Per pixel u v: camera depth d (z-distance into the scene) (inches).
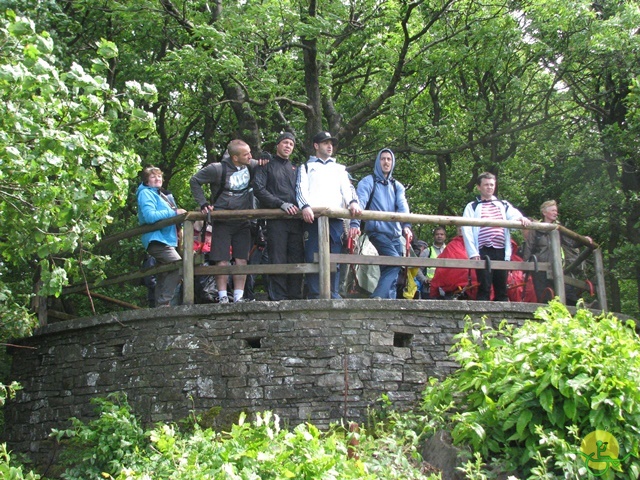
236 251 372.2
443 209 690.2
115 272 625.9
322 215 356.5
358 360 347.6
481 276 391.5
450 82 703.1
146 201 378.9
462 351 315.3
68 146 287.3
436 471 291.4
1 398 356.5
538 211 673.0
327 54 623.2
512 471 279.9
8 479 296.4
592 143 627.5
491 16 633.0
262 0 606.9
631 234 606.5
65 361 393.1
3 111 282.2
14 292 508.1
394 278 378.6
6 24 298.0
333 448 270.1
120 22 600.1
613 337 302.7
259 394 343.3
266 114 629.6
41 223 305.0
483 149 681.0
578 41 603.5
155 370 358.6
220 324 354.0
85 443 349.1
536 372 289.0
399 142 682.8
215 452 268.8
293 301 349.1
